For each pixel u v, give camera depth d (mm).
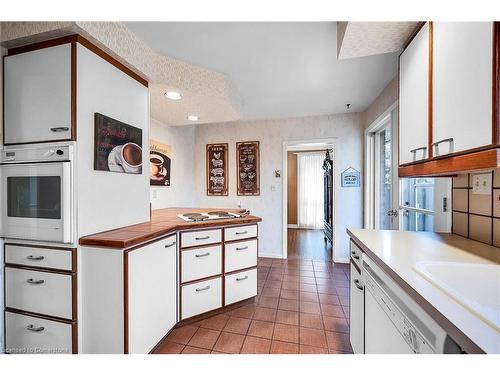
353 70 2240
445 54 1031
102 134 1500
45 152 1358
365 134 3430
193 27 1606
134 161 1793
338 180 3598
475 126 855
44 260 1395
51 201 1353
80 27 1298
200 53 1938
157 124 3139
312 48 1866
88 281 1361
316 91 2734
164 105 2465
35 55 1397
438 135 1084
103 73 1517
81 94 1371
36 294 1409
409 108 1366
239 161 3980
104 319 1344
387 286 980
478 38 840
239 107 2777
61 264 1369
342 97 2928
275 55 1968
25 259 1424
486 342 522
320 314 2160
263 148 3891
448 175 1512
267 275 3117
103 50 1509
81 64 1369
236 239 2229
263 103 3129
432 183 1955
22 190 1402
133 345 1384
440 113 1067
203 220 2105
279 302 2391
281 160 3826
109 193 1582
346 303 2367
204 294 2033
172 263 1808
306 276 3082
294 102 3096
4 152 1427
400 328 856
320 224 6469
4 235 1428
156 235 1566
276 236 3865
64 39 1352
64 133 1357
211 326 1970
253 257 2348
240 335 1849
